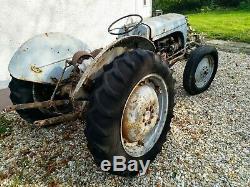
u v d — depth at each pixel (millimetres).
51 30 5020
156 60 2867
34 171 3225
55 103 3076
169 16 4961
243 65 6297
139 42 3146
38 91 3430
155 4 15820
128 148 2936
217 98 4770
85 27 5516
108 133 2553
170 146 3562
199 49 4621
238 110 4410
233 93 4961
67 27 5242
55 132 3854
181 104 4559
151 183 3025
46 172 3191
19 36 4609
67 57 3260
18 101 3406
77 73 3076
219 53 7156
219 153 3457
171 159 3350
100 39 5816
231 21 11539
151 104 2998
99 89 2541
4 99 4570
